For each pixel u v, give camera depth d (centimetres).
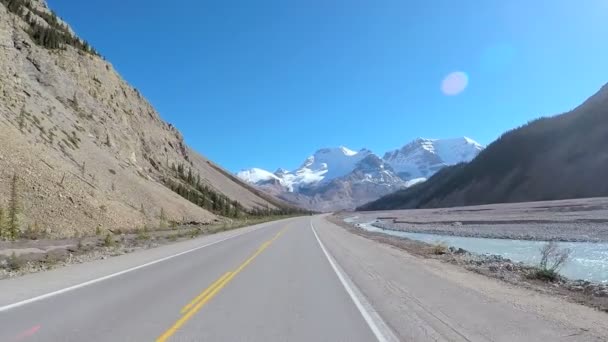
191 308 894
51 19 9069
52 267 1535
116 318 802
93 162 4928
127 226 3941
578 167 11544
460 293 1080
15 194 2627
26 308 873
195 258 1912
